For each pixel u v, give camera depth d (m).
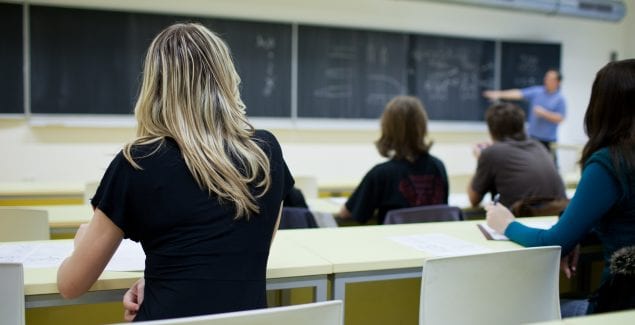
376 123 5.55
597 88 1.54
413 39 5.62
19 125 4.54
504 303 1.38
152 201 1.06
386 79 5.55
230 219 1.10
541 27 6.11
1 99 4.45
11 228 2.04
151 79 1.14
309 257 1.49
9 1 4.40
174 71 1.13
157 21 4.77
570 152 6.34
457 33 5.78
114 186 1.07
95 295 1.26
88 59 4.62
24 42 4.46
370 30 5.45
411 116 2.53
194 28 1.20
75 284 1.12
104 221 1.08
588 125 1.58
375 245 1.65
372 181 2.53
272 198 1.18
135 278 1.27
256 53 5.08
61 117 4.61
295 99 5.24
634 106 1.47
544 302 1.43
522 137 2.80
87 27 4.59
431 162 2.60
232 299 1.08
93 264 1.11
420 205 2.53
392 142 2.57
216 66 1.17
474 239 1.76
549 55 6.08
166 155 1.08
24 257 1.44
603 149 1.52
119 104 4.73
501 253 1.33
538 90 5.82
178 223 1.07
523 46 6.00
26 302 1.21
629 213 1.50
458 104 5.85
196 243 1.07
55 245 1.60
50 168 4.65
